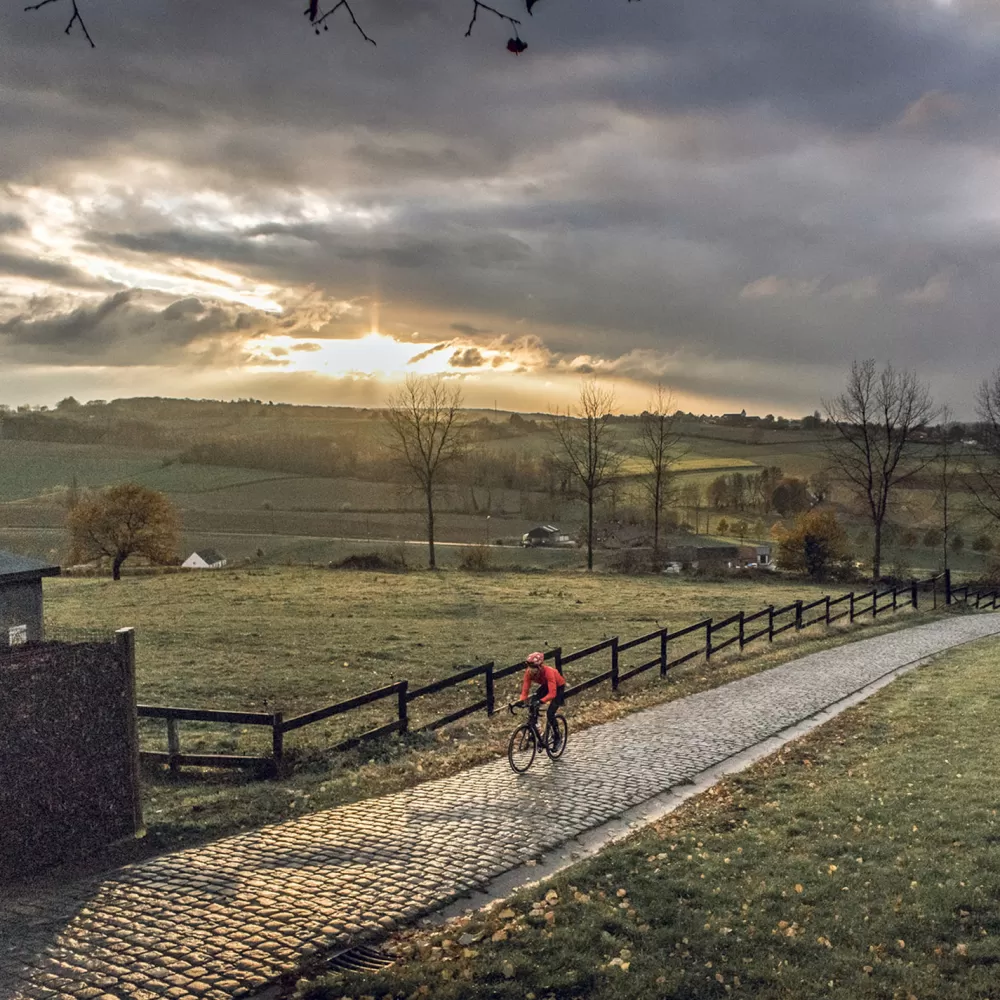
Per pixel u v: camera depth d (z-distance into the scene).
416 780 12.91
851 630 31.75
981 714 16.70
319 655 23.62
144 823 10.35
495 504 101.19
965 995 6.64
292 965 7.01
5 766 8.73
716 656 24.88
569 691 18.12
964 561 79.69
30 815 8.97
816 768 13.47
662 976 6.93
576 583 45.62
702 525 107.00
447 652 24.52
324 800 11.78
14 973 6.77
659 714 17.78
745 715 17.66
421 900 8.40
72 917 7.84
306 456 118.88
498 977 6.92
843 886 8.61
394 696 19.05
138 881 8.75
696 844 9.94
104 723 9.76
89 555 51.69
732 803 11.73
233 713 12.91
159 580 42.25
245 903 8.22
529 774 13.26
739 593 42.78
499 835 10.38
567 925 7.77
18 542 77.94
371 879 8.90
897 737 15.41
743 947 7.43
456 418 58.53
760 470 125.62
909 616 37.16
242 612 31.45
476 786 12.55
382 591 38.84
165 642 25.19
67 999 6.38
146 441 137.62
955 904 8.10
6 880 8.72
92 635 25.16
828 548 51.69
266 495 104.75
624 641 27.53
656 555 56.22
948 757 13.52
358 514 96.38
